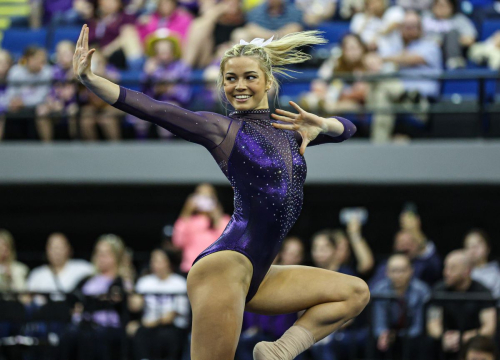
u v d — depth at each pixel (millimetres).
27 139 12594
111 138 12438
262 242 4664
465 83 13086
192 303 4586
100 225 14250
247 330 9000
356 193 13023
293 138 4957
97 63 12125
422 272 10258
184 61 12867
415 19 12461
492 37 13445
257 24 13430
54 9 16234
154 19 13844
